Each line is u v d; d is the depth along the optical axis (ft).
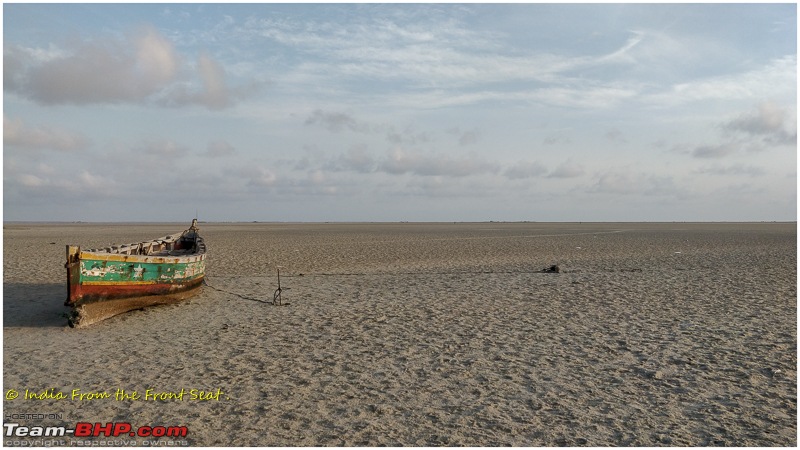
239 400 30.32
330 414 28.48
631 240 165.17
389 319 48.96
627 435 26.13
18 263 87.35
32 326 46.42
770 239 171.73
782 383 32.40
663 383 32.65
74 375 34.27
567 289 63.67
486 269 83.87
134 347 40.40
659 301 56.08
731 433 26.27
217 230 261.24
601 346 40.11
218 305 55.57
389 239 167.32
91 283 46.42
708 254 110.63
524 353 38.47
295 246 133.08
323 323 47.67
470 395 30.94
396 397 30.66
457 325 46.57
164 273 53.57
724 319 47.91
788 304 53.93
